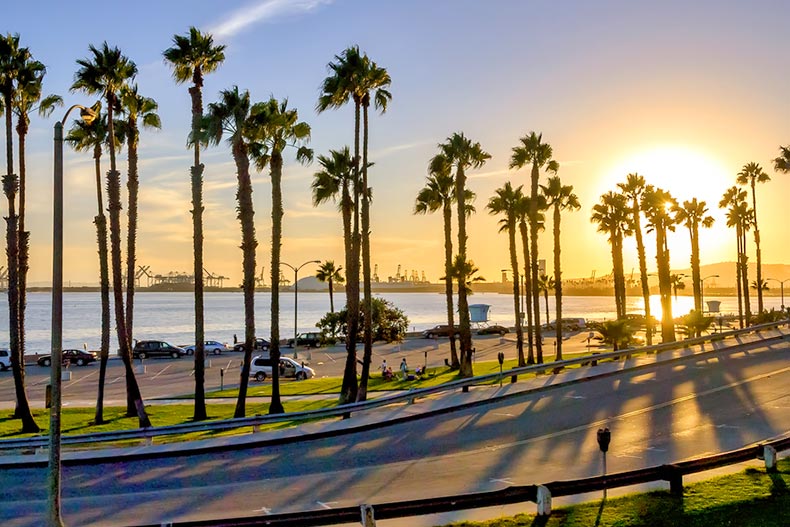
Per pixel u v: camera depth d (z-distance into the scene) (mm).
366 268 35844
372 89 36781
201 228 33250
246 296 32969
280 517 13461
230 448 24469
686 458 21234
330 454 23469
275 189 35844
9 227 32406
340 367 61500
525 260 54469
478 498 14414
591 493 16797
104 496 19000
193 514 17031
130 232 37562
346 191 38500
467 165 47094
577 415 28625
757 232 85938
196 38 32844
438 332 90250
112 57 33844
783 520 14109
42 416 35219
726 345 49531
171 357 71938
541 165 51312
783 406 28766
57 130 15047
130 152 37531
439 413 30094
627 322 49000
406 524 14961
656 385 35219
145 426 30422
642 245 61000
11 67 32688
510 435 25500
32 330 139375
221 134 32688
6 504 18500
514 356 64750
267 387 45812
